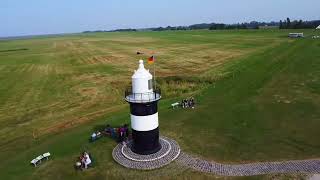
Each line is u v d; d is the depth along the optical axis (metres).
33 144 27.89
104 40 178.00
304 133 25.42
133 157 21.97
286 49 79.38
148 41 147.00
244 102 34.91
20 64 80.88
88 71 64.62
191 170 20.20
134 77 20.89
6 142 28.81
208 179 19.22
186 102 34.41
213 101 36.00
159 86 47.12
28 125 33.22
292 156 21.50
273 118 29.27
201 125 28.20
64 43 171.50
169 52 92.50
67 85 51.84
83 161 21.31
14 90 49.72
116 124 30.48
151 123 21.64
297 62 58.62
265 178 18.78
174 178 19.45
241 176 19.25
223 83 45.94
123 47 118.12
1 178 20.92
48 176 20.81
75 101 41.88
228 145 23.73
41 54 107.00
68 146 25.44
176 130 27.11
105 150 23.92
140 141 22.05
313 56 64.62
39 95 45.91
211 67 62.97
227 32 197.38
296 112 30.58
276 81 44.50
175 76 52.47
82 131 29.17
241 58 72.12
